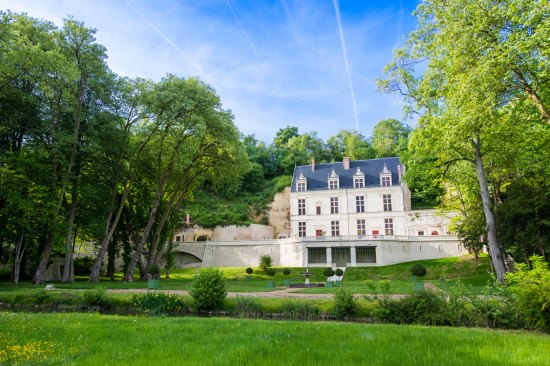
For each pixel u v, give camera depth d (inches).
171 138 1517.0
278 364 253.4
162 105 1370.6
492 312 498.0
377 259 2105.1
